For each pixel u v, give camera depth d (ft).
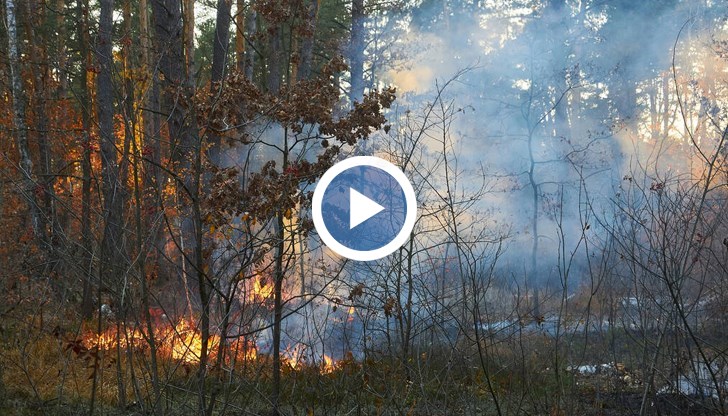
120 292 19.40
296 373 25.03
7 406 22.98
